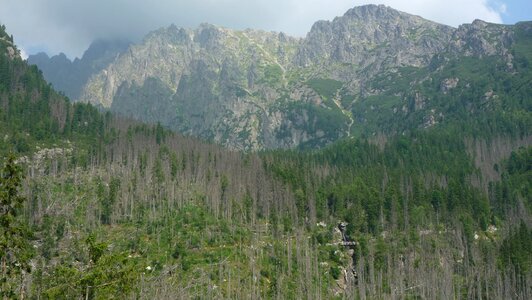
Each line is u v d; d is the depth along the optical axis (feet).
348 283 648.79
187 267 590.14
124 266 261.85
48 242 537.24
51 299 234.38
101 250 251.19
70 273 243.19
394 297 597.52
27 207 633.20
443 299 612.29
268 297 566.36
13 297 215.92
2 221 212.84
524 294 615.98
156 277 516.32
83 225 652.89
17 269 219.20
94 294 239.71
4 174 218.59
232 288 567.18
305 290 592.60
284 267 626.23
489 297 634.43
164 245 630.33
